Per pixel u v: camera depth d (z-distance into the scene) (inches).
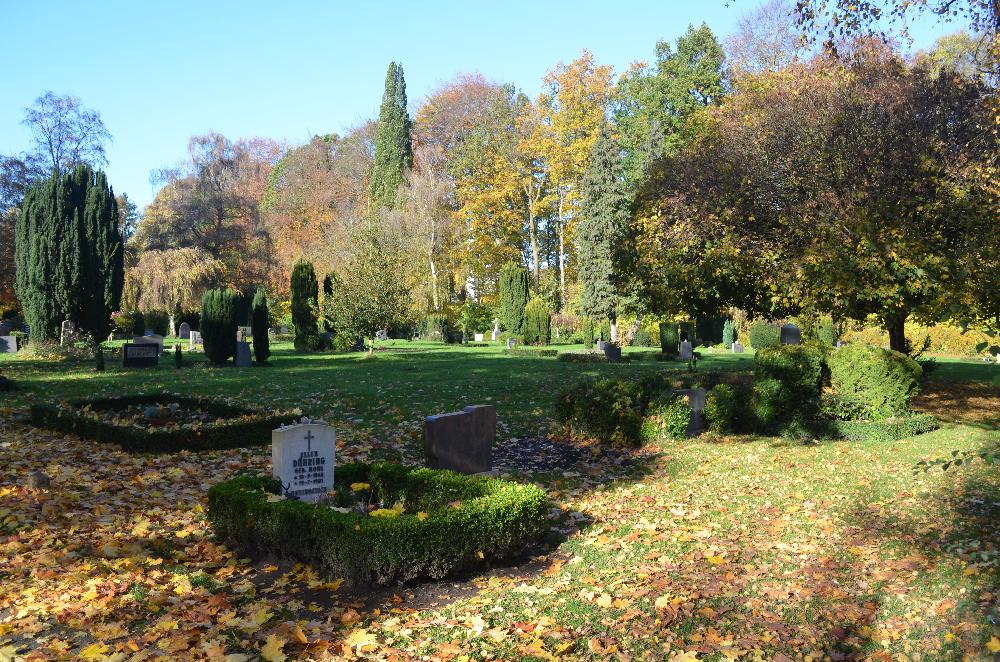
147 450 434.6
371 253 1246.3
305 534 260.7
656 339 1715.1
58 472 380.8
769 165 706.8
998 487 352.8
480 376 870.4
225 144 2362.2
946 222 615.8
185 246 2244.1
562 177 2146.9
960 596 231.9
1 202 1729.8
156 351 1015.6
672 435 506.9
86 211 1122.0
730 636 209.8
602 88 2049.7
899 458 435.2
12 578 239.3
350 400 653.9
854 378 536.4
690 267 756.0
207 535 297.4
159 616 217.2
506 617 223.3
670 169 837.8
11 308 1910.7
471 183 2256.4
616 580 252.2
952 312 258.8
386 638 208.8
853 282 600.7
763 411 531.2
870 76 681.6
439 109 2384.4
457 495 305.6
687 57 1888.5
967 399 653.9
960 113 631.8
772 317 806.5
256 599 236.7
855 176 649.0
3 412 575.2
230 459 434.0
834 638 211.5
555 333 2032.5
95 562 255.0
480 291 2425.0
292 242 2544.3
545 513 293.7
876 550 276.8
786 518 321.1
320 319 1503.4
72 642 198.4
